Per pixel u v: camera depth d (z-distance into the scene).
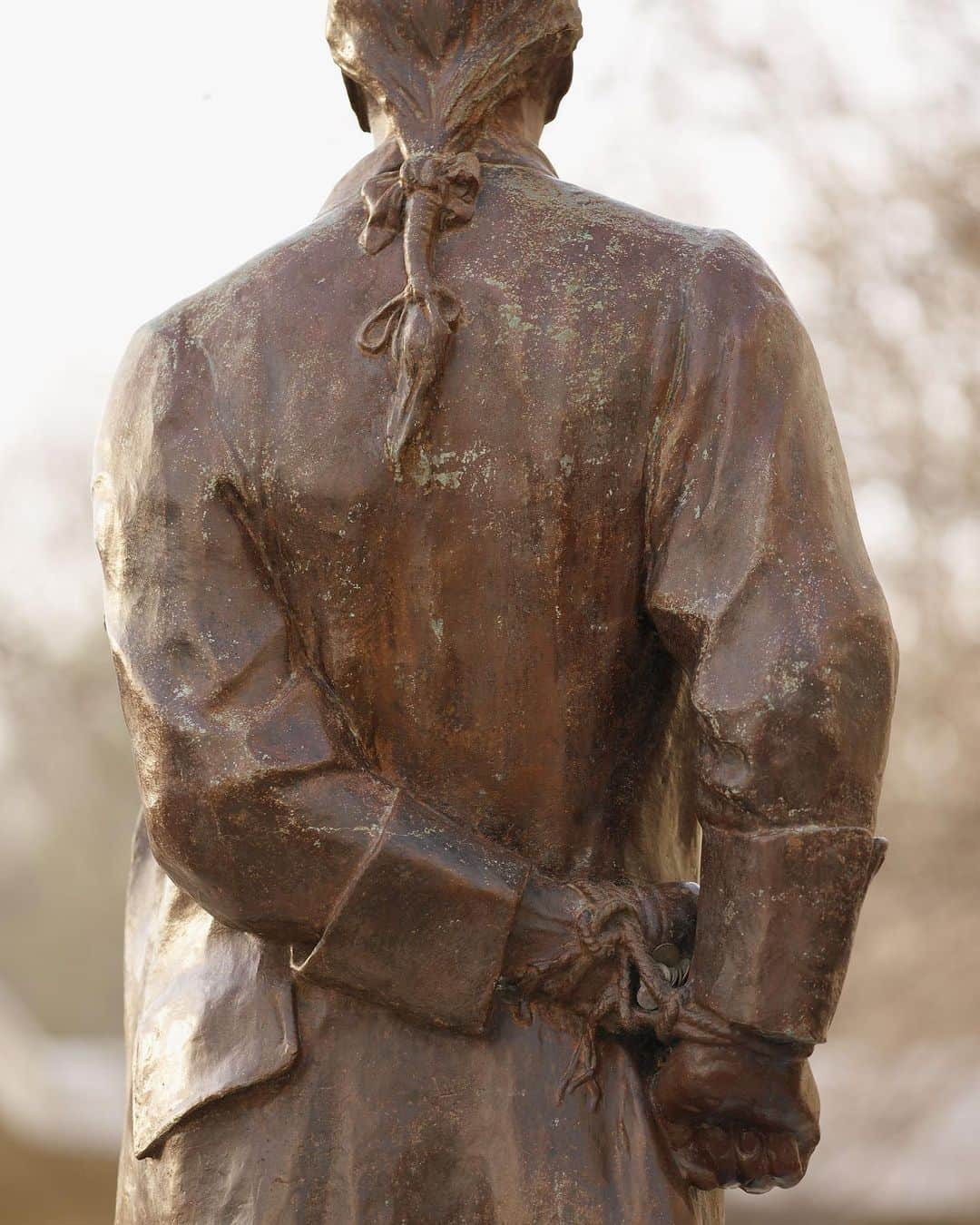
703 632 4.21
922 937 21.78
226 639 4.35
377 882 4.20
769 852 4.11
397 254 4.53
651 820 4.55
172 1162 4.39
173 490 4.43
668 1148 4.29
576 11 4.91
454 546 4.37
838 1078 21.89
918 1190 20.34
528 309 4.42
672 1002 4.19
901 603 21.80
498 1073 4.28
